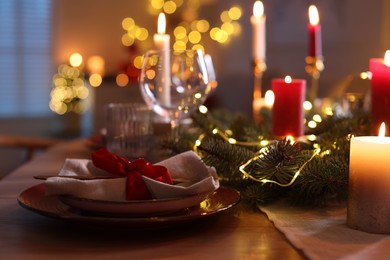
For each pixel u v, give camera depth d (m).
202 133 1.32
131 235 0.86
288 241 0.84
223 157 1.06
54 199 0.95
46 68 4.77
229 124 1.46
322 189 1.00
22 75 4.73
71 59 4.64
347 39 4.08
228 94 4.01
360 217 0.87
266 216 0.97
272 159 0.99
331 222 0.91
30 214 0.96
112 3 4.77
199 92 1.26
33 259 0.77
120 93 4.29
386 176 0.85
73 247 0.81
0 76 4.68
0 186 1.17
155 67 1.25
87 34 4.76
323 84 3.65
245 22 4.58
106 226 0.84
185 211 0.90
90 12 4.75
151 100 1.26
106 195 0.88
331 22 4.14
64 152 1.59
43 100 4.81
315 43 1.68
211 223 0.92
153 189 0.87
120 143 1.34
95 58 4.43
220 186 1.02
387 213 0.85
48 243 0.83
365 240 0.83
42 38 4.73
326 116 1.31
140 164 0.92
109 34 4.79
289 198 1.01
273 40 4.42
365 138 0.92
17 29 4.67
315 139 1.16
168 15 4.79
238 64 4.65
